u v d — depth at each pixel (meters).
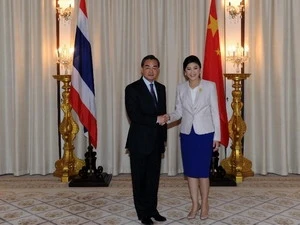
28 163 5.71
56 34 5.60
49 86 5.66
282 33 5.41
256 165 5.65
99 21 5.54
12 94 5.64
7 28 5.57
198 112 3.66
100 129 5.63
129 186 5.04
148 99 3.55
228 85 5.63
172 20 5.53
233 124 5.30
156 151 3.62
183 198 4.47
